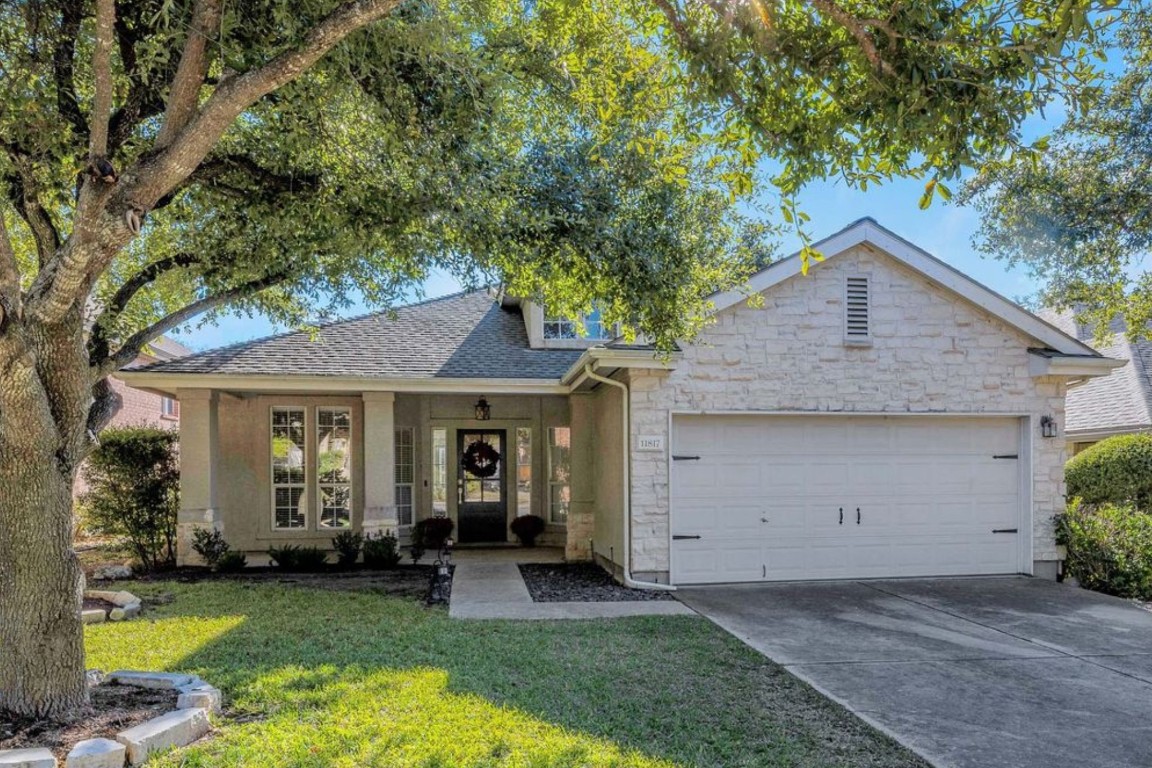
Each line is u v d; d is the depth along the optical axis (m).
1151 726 4.89
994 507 10.57
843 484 10.27
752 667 6.02
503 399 14.48
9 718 4.28
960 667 6.16
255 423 13.07
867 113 3.84
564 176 6.68
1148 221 9.48
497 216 6.34
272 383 11.20
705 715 4.88
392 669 5.65
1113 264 10.16
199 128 4.00
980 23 3.44
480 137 5.87
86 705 4.53
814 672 5.95
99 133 3.81
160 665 5.76
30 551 4.35
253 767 3.91
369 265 7.49
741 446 10.07
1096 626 7.65
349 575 10.64
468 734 4.39
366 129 6.01
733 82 4.03
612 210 6.78
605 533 11.20
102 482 11.38
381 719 4.60
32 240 8.10
